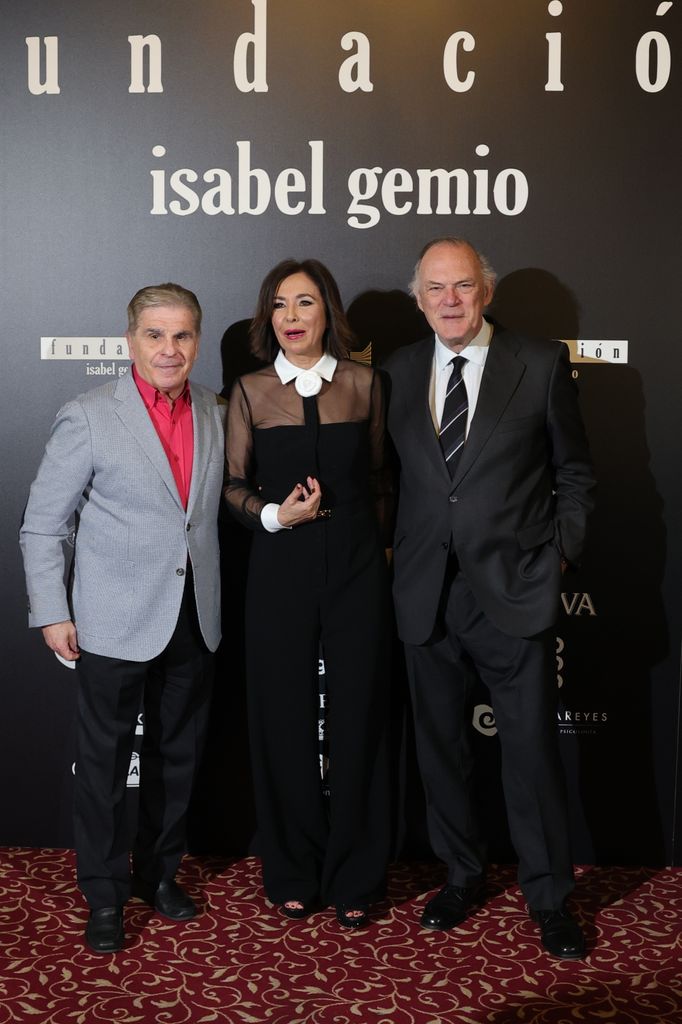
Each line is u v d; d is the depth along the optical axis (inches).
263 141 123.4
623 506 125.2
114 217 124.8
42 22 123.0
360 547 110.1
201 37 122.3
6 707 130.6
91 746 109.2
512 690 109.3
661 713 127.2
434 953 107.5
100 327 126.0
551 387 107.7
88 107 123.6
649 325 123.1
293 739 113.1
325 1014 96.3
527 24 120.8
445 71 121.7
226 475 113.8
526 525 107.3
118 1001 98.3
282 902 115.5
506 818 129.3
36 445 127.6
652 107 120.9
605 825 128.8
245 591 126.3
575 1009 97.3
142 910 116.4
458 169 122.7
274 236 124.6
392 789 117.0
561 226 122.6
